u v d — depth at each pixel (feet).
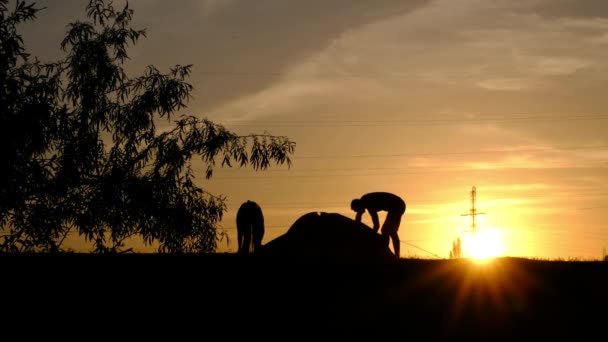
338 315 54.44
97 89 54.75
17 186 49.52
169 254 57.00
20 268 58.75
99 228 51.80
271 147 55.31
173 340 47.98
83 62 54.80
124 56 56.13
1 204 49.62
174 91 54.60
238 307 56.18
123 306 55.42
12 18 50.90
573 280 68.03
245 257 70.95
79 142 52.11
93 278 61.00
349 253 74.64
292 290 61.16
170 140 53.57
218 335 49.21
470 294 61.26
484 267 72.64
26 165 49.60
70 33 55.72
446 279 66.44
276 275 65.46
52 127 51.49
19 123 49.47
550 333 50.24
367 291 61.46
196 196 53.21
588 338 49.01
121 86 55.42
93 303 55.93
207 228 53.36
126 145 53.62
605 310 57.06
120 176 51.90
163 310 54.90
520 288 63.82
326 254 74.64
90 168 51.96
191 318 53.21
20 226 50.24
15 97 50.29
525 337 49.24
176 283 61.46
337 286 62.80
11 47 50.14
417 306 57.26
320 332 50.03
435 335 49.57
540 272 71.41
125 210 51.65
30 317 52.31
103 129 54.39
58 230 50.88
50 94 52.49
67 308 54.54
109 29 56.59
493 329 51.29
